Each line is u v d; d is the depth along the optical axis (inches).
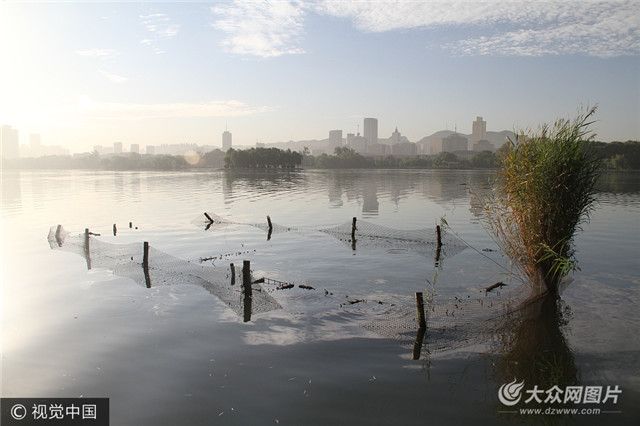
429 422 348.5
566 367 430.3
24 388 414.0
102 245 1141.1
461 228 1306.6
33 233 1375.5
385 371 430.0
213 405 375.6
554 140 608.1
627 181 3543.3
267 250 1050.1
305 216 1724.9
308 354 469.4
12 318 600.1
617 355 451.5
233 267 767.1
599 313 561.3
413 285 719.1
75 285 764.0
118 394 398.6
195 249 1083.9
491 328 520.7
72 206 2187.5
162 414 363.9
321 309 608.4
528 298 597.0
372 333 520.7
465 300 626.5
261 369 437.7
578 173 595.8
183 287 729.6
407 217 1636.3
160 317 594.2
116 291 721.6
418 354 465.1
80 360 469.1
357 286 719.1
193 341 510.9
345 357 460.8
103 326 565.9
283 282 748.0
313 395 388.5
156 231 1379.2
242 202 2327.8
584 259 855.7
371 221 1550.2
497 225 671.8
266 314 593.3
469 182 3971.5
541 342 482.6
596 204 1857.8
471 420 351.6
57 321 586.2
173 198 2608.3
